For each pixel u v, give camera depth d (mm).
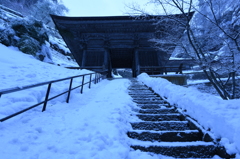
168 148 1870
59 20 13820
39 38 18172
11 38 14570
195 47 6598
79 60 21781
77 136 1968
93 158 1478
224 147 1712
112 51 17953
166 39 7734
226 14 5953
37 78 6352
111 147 1755
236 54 5621
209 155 1814
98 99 4672
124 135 2156
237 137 1650
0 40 13352
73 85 6402
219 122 1973
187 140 2213
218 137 1937
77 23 13945
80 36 15555
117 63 24734
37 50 16281
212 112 2146
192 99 2861
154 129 2621
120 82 8953
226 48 6234
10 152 1544
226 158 1634
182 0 5852
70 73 9430
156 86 5797
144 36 15586
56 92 4816
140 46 15953
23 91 4105
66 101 4340
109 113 2963
